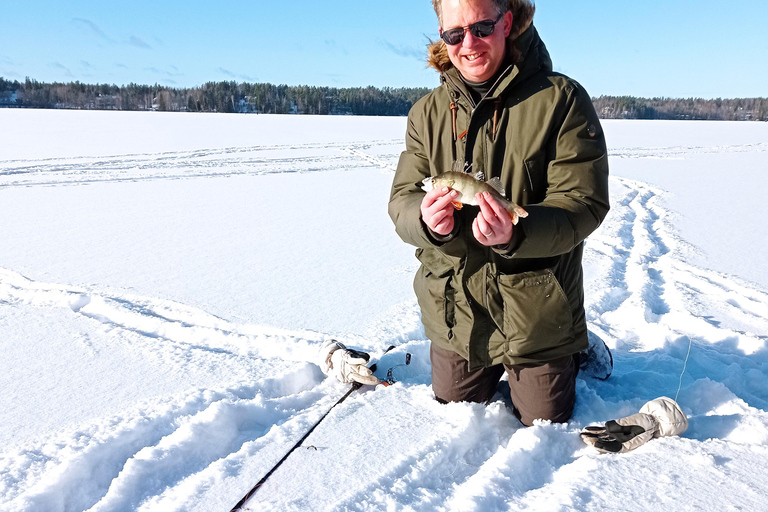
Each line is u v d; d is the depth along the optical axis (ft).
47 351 11.47
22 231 22.30
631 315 13.42
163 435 8.32
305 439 8.00
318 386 9.99
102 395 9.68
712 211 27.37
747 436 7.93
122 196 30.60
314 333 12.51
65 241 20.83
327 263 18.37
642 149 62.13
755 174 42.09
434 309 8.66
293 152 54.95
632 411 8.97
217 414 8.37
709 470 7.01
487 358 8.31
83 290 15.31
